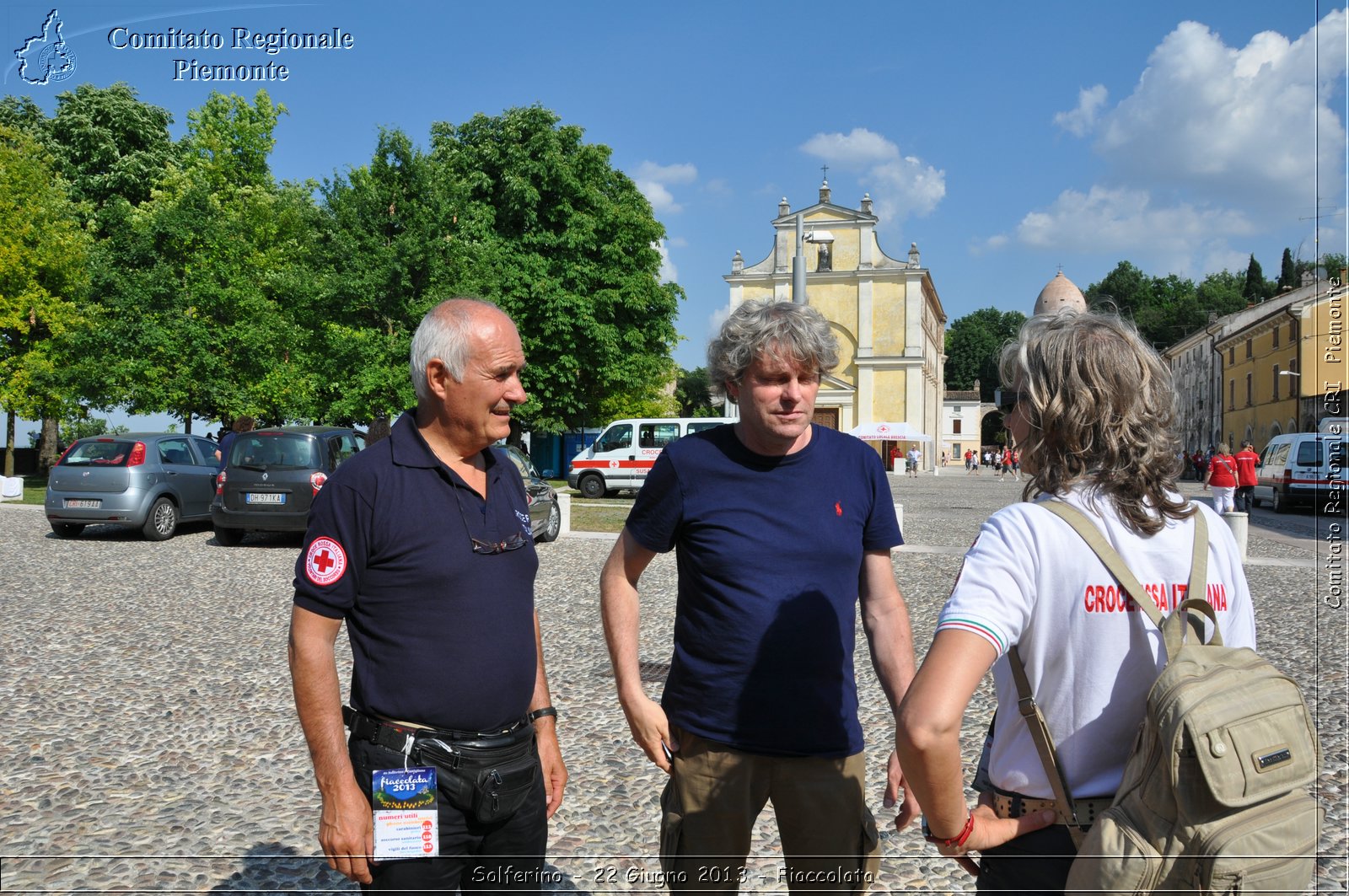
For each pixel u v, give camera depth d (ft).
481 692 6.58
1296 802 4.35
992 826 5.02
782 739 7.15
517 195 91.30
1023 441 5.55
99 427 126.62
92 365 71.56
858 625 26.35
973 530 58.23
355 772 6.55
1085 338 5.25
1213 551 5.18
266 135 88.07
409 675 6.47
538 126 92.99
